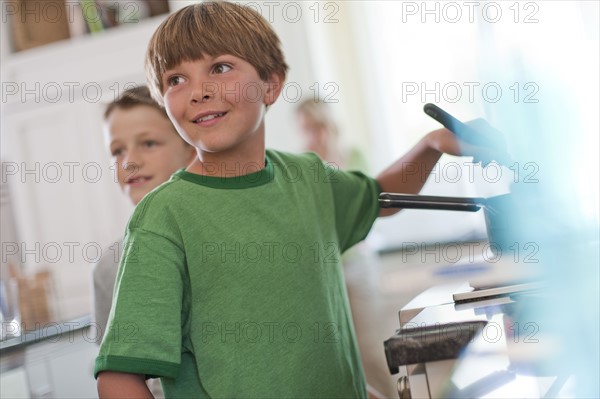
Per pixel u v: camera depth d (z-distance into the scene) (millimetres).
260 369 852
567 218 863
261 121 949
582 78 1039
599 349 653
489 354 621
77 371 1656
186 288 856
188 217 857
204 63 905
